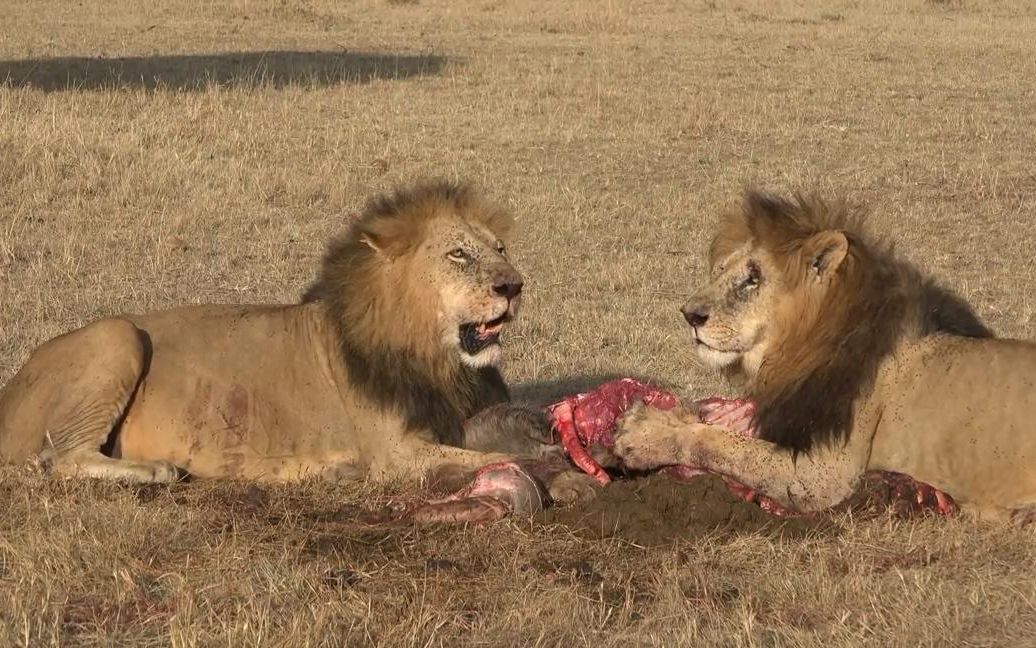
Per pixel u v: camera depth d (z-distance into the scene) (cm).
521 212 2100
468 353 1090
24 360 1420
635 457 1038
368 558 917
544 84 3192
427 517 980
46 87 3008
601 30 4369
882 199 2227
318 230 2031
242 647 758
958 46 4003
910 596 823
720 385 1389
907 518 959
